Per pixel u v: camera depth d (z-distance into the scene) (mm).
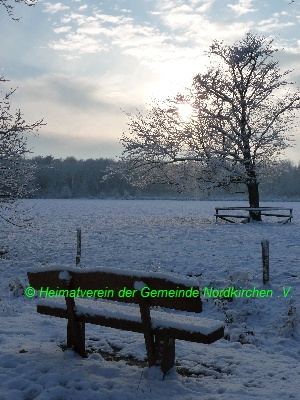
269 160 26781
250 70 26938
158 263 12648
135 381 3922
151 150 26375
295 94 26109
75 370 4020
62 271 4496
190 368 4531
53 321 6602
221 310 8328
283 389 3953
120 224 25109
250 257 13320
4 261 13344
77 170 141875
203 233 19766
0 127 13164
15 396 3502
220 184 27109
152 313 4316
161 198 112250
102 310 4344
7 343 5027
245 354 5312
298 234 18969
